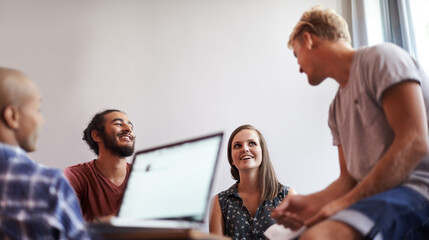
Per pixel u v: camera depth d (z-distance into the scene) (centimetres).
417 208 114
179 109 306
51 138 291
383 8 306
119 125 235
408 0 295
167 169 126
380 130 124
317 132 304
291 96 311
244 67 316
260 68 316
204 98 309
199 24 323
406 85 118
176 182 120
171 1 326
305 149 301
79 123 296
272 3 329
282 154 299
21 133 107
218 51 318
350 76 132
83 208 219
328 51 138
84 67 308
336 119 146
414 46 286
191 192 114
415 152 112
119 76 309
